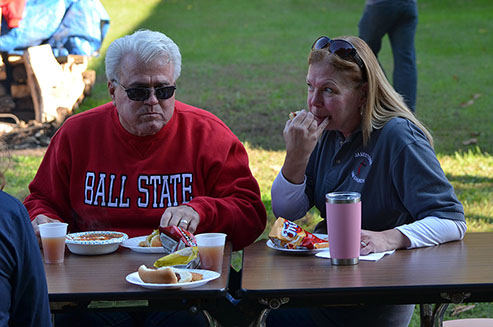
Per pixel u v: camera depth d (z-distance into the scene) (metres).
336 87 3.28
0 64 9.75
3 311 2.08
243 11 21.73
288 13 21.64
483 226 6.13
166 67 3.46
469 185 7.52
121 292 2.45
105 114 3.72
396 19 8.70
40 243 3.28
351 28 19.44
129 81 3.43
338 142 3.50
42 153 8.91
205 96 12.35
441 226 3.10
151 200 3.59
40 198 3.77
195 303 2.50
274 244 3.14
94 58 14.67
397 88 8.81
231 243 3.35
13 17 9.24
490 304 4.92
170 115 3.57
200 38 18.19
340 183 3.45
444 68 14.90
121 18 19.72
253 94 12.55
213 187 3.68
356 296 2.47
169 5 21.78
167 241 3.03
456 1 23.53
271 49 16.97
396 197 3.31
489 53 16.38
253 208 3.61
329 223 2.79
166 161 3.63
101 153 3.65
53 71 9.73
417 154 3.22
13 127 9.60
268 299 2.46
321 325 3.27
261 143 9.53
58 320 3.22
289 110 11.41
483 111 11.27
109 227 3.61
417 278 2.54
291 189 3.46
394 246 3.01
